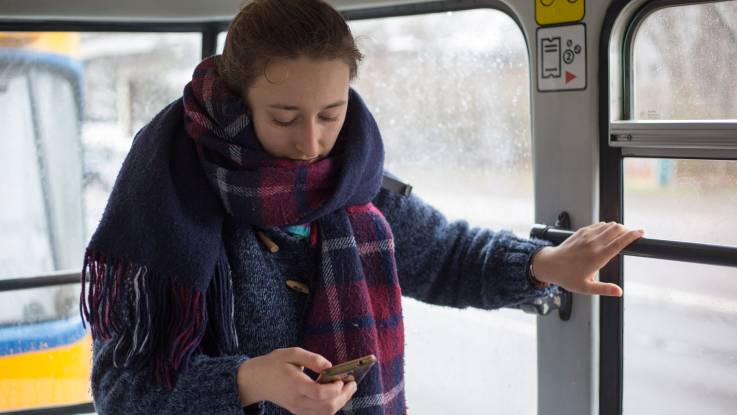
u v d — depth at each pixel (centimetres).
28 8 225
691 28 166
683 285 177
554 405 199
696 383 179
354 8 216
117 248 131
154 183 133
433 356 230
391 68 222
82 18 231
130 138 258
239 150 132
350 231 148
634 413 191
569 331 193
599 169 183
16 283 258
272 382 122
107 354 138
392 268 154
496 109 205
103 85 253
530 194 204
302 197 134
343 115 132
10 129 257
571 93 182
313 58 120
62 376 270
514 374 216
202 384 127
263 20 122
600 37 176
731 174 165
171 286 130
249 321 139
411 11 211
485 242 173
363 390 145
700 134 162
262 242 144
